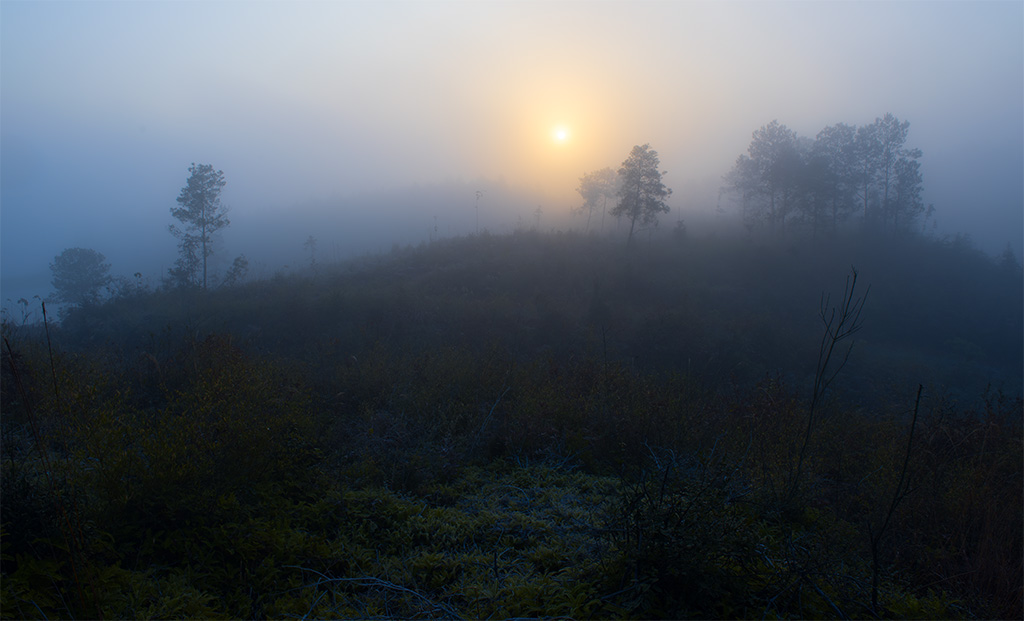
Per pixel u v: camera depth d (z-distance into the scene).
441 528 3.89
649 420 5.82
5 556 2.76
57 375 4.88
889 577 3.74
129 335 17.34
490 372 7.68
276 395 5.43
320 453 4.89
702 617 2.95
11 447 4.10
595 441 5.75
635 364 17.73
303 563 3.32
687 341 21.69
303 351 14.27
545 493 4.66
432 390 6.86
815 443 5.81
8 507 2.89
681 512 3.20
